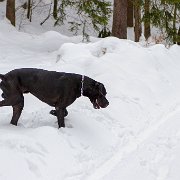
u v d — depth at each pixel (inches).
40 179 296.5
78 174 317.1
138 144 396.5
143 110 513.7
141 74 636.7
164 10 1017.5
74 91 376.8
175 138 415.2
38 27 1371.8
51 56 852.6
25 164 304.2
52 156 327.6
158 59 717.3
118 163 346.3
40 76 372.8
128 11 1504.7
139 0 1015.0
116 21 928.3
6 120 403.2
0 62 732.7
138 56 688.4
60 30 1406.3
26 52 885.8
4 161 297.9
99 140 388.2
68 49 710.5
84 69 622.2
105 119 450.9
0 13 1334.9
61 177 306.0
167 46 1042.1
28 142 331.6
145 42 1019.3
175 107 535.5
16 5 1465.3
